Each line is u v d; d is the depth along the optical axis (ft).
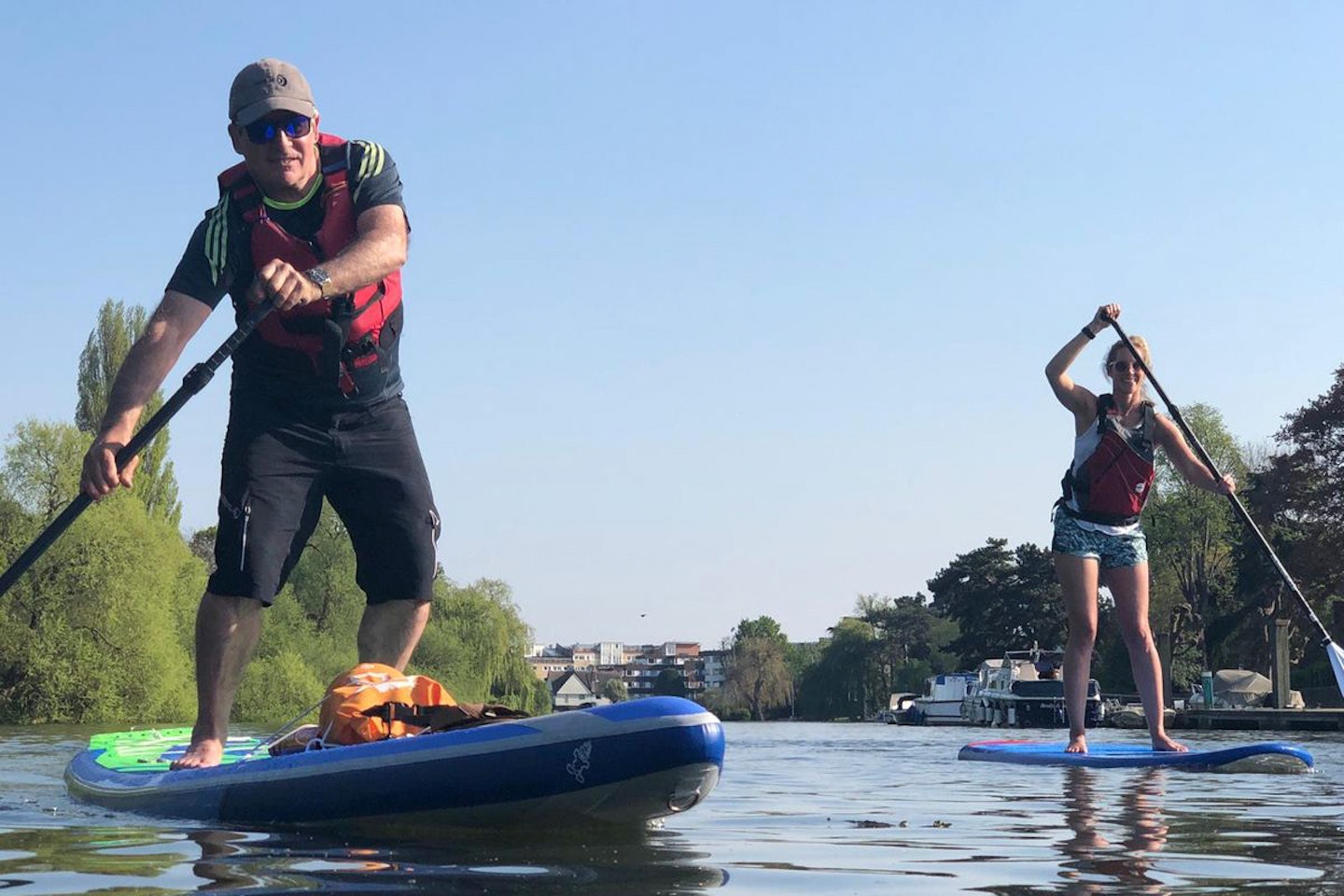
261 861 10.84
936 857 11.46
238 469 16.98
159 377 16.38
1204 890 9.56
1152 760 24.48
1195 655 177.99
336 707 14.84
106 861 10.91
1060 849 12.00
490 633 154.51
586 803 12.68
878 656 383.24
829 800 17.60
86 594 108.88
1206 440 164.45
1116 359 26.37
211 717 16.76
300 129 16.49
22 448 112.88
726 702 424.46
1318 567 125.29
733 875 10.25
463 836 12.50
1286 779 21.11
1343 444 124.88
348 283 16.02
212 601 16.81
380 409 17.87
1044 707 106.93
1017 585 221.05
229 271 17.01
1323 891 9.50
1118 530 26.58
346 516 18.30
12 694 106.52
